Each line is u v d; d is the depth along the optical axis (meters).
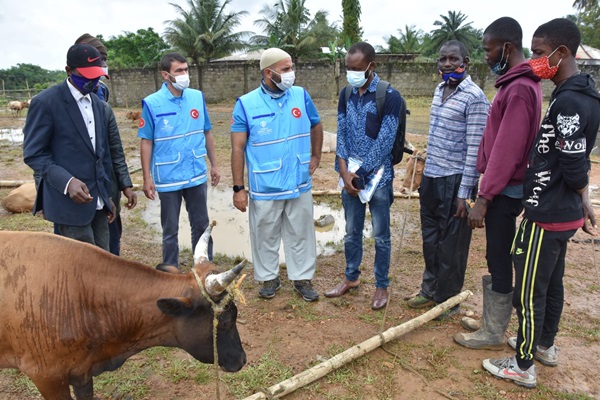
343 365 3.62
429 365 3.67
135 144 15.25
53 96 3.49
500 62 3.35
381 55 36.16
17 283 2.47
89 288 2.58
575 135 2.78
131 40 46.38
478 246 6.14
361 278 5.20
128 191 4.50
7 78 69.69
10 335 2.50
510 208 3.46
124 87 36.38
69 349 2.54
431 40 48.81
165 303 2.47
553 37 2.84
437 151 4.05
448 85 4.03
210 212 7.67
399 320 4.33
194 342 2.74
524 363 3.36
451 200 4.03
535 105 3.19
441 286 4.27
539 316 3.24
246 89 34.81
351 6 36.06
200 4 40.00
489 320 3.80
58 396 2.64
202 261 2.76
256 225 4.50
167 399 3.29
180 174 4.79
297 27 38.09
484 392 3.34
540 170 3.02
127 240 6.30
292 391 3.32
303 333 4.12
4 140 16.62
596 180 9.30
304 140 4.45
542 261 3.13
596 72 29.48
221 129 19.09
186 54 40.62
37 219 6.94
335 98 33.06
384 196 4.31
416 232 6.58
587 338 4.02
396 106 4.14
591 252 5.84
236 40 40.84
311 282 5.11
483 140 3.57
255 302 4.64
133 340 2.77
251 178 4.43
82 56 3.44
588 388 3.40
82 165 3.66
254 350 3.86
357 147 4.33
